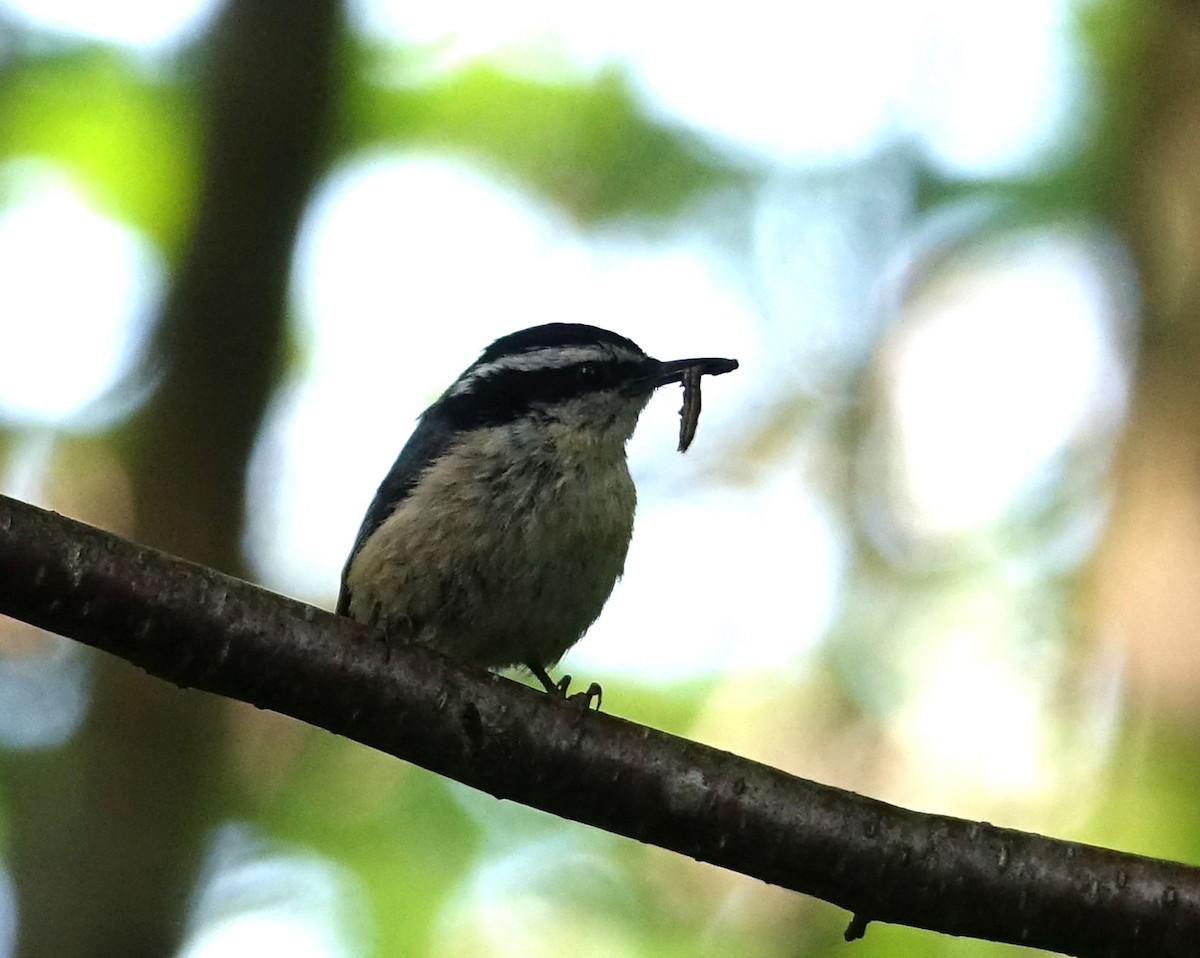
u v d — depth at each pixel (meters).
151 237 14.84
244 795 12.70
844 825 6.36
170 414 12.14
